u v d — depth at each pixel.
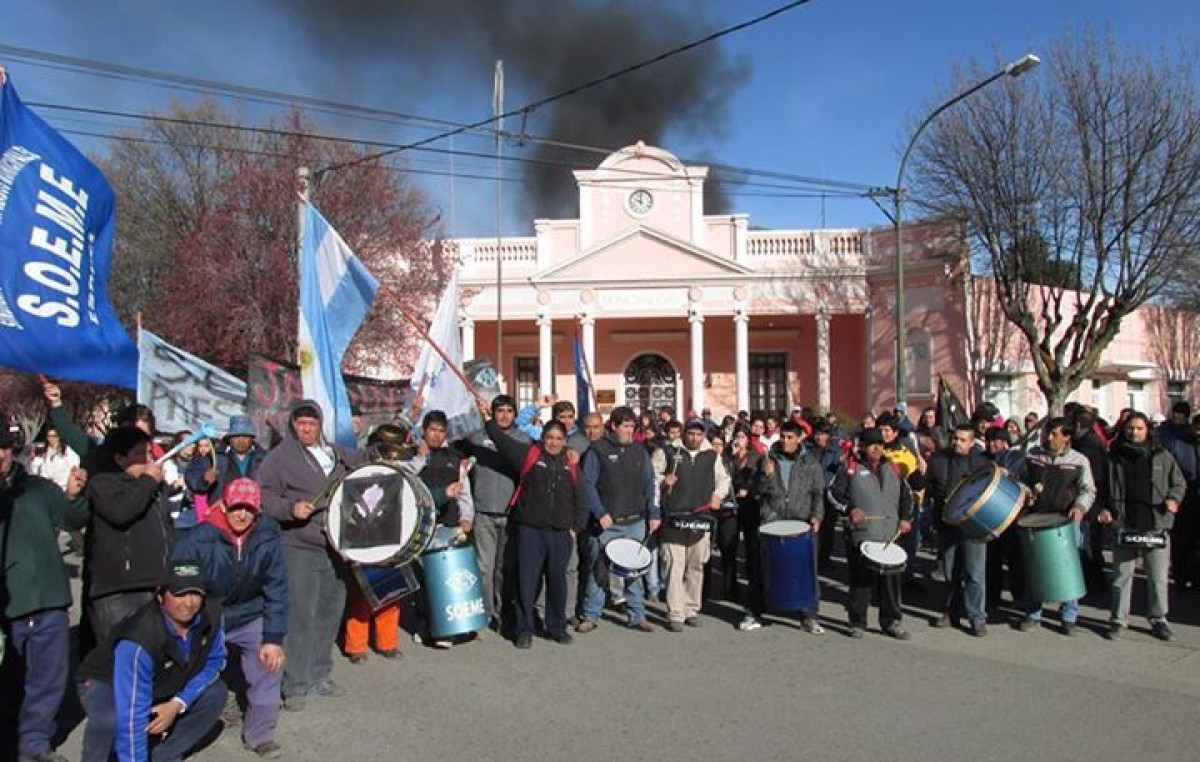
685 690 7.26
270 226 24.23
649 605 10.81
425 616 8.91
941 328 27.41
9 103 5.69
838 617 10.01
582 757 5.81
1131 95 21.59
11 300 5.54
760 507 9.73
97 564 5.82
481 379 11.96
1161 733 6.23
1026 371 26.64
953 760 5.73
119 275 30.77
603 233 30.08
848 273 28.92
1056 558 8.89
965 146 23.52
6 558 5.53
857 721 6.48
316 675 7.12
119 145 31.80
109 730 4.98
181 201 31.45
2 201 5.58
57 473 12.98
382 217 25.34
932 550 13.94
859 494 9.07
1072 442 10.72
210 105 31.55
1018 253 23.38
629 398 32.25
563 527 8.70
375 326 24.66
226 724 6.46
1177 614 9.91
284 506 6.91
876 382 28.84
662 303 29.59
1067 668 7.87
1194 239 21.55
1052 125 22.56
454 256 26.61
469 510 8.89
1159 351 31.83
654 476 9.74
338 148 25.11
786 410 31.39
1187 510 10.89
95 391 29.88
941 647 8.62
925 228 27.83
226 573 5.69
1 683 5.70
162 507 6.05
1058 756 5.80
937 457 10.25
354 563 7.01
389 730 6.34
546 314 29.78
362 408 12.80
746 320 29.28
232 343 23.70
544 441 8.77
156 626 5.00
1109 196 22.03
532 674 7.75
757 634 9.23
